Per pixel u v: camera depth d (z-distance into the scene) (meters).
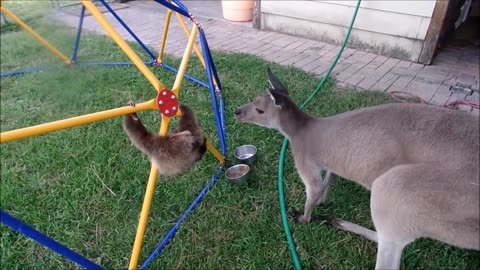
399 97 2.42
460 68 2.97
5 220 0.89
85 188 1.70
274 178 1.74
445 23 3.06
